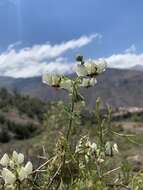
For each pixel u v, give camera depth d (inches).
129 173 7.1
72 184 6.7
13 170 6.3
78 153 7.1
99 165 7.1
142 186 6.9
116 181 6.9
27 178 6.4
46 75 7.3
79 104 7.2
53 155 7.1
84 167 7.0
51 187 6.8
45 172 7.1
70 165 6.9
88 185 6.6
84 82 7.3
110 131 7.3
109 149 7.2
